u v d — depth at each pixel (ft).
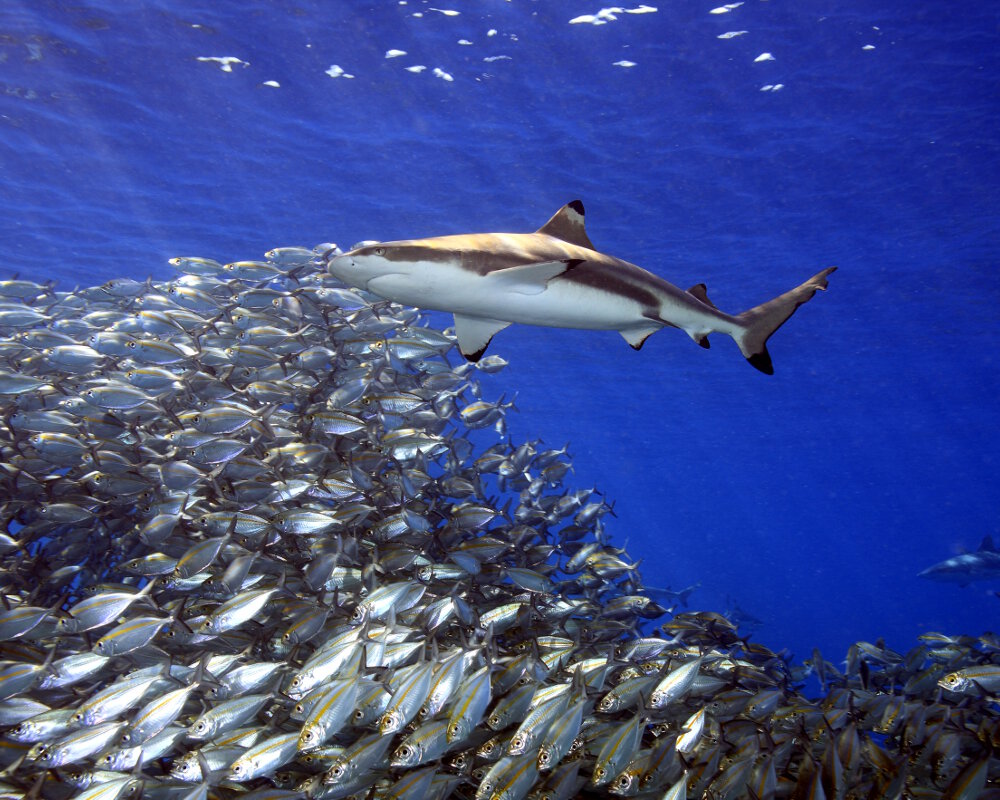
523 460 29.86
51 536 22.27
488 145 56.85
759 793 14.49
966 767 14.74
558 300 20.99
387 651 15.05
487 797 12.65
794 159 58.44
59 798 12.34
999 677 18.61
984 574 69.72
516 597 22.34
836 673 26.53
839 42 45.14
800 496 377.09
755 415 168.55
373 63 47.01
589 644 20.07
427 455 23.75
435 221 70.44
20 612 14.85
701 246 75.10
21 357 25.39
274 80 48.60
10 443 21.24
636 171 60.49
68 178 61.00
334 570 18.66
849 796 16.10
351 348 26.55
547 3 41.98
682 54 46.34
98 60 46.14
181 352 22.93
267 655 17.76
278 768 13.39
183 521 20.16
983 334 101.76
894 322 97.71
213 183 62.64
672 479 334.85
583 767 16.28
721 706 17.60
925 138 55.11
